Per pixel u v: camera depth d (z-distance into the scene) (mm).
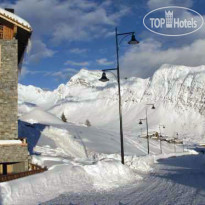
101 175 18344
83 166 18297
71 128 72438
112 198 13094
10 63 19812
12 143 18547
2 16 19922
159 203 11586
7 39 20000
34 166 18391
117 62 22422
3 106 19312
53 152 34094
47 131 48469
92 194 14156
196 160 43625
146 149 80125
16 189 12391
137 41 21688
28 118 84875
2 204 10992
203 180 18000
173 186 15930
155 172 25562
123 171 19984
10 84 19609
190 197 12562
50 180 14680
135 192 14688
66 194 13953
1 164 18578
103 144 60031
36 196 12773
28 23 21078
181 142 128125
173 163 37938
